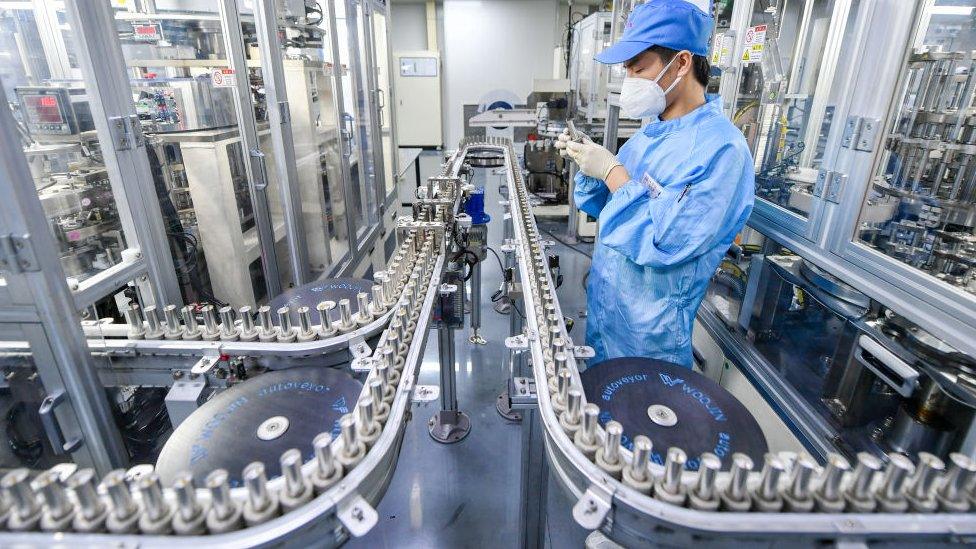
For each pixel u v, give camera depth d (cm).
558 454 68
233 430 73
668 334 129
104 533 53
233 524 54
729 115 188
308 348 92
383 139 409
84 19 105
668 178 122
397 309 98
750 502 57
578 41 441
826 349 165
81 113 155
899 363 106
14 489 53
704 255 121
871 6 115
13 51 184
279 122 196
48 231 89
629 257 122
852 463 116
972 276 106
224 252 205
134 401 145
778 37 182
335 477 59
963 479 56
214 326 97
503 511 167
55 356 94
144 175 125
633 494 57
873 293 115
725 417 78
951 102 115
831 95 153
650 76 121
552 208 456
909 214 124
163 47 208
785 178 165
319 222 245
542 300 110
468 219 164
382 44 386
